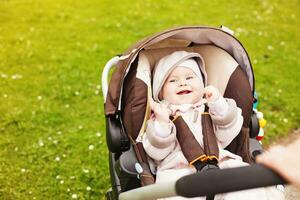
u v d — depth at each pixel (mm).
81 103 3779
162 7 5344
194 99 2262
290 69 4172
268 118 3559
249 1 5516
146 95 2203
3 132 3457
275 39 4668
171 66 2273
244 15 5168
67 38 4723
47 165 3160
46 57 4387
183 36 2305
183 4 5434
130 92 2205
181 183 1351
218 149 2072
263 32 4805
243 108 2234
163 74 2277
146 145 2045
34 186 2998
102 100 3809
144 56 2340
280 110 3678
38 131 3471
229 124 2135
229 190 1290
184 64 2299
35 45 4582
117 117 2221
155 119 2090
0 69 4184
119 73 2189
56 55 4406
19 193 2943
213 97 2152
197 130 2141
